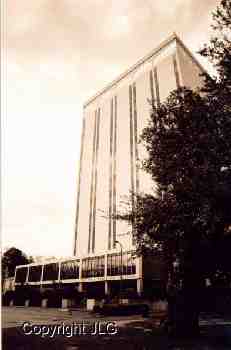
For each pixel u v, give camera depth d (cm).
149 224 1491
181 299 1436
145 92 10281
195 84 9669
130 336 1372
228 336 1326
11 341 1208
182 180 1415
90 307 4028
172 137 1511
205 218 1304
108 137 11388
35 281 7869
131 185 9381
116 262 5803
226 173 1270
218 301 2934
